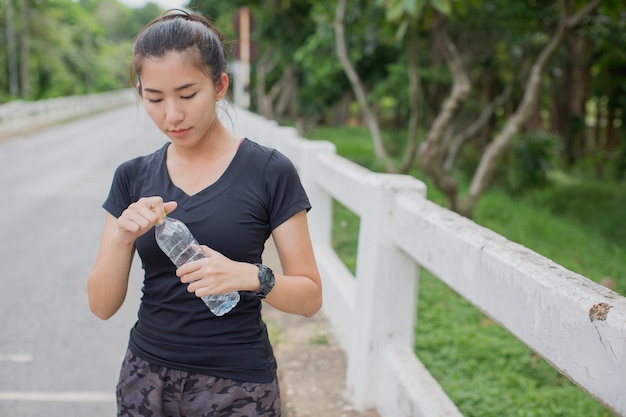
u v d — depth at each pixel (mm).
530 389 3889
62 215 8727
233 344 1880
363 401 3273
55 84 46094
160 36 1743
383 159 10781
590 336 1600
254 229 1865
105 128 26062
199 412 1893
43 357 4305
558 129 16141
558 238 8273
